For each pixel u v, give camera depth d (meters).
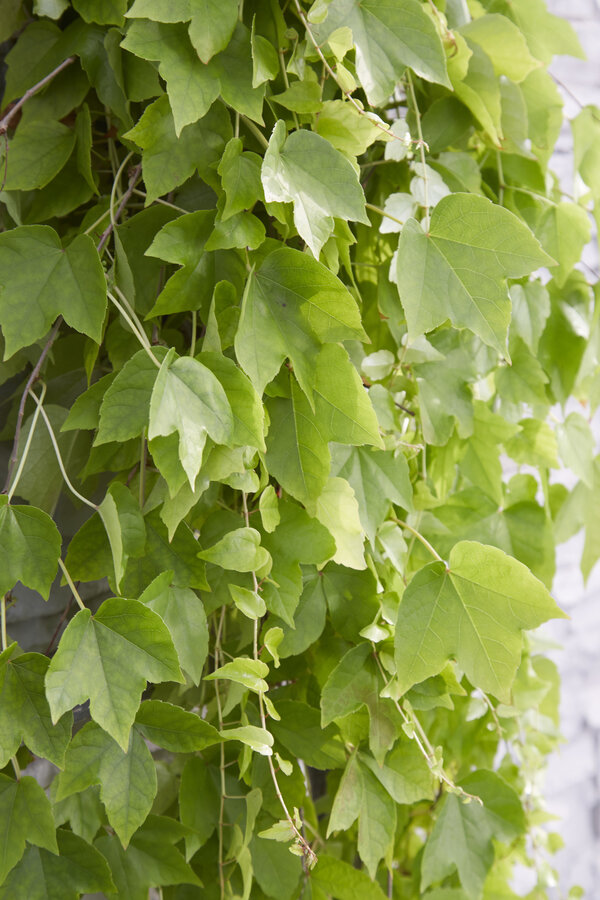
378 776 1.11
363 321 1.18
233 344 1.04
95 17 1.04
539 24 1.25
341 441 1.04
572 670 2.05
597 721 2.09
